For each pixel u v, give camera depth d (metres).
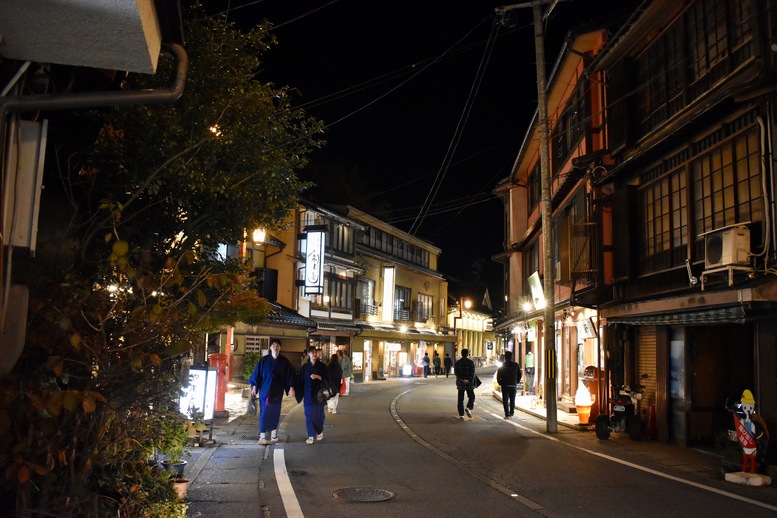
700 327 12.92
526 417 18.62
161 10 4.10
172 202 7.94
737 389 12.80
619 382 15.31
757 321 10.24
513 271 32.22
